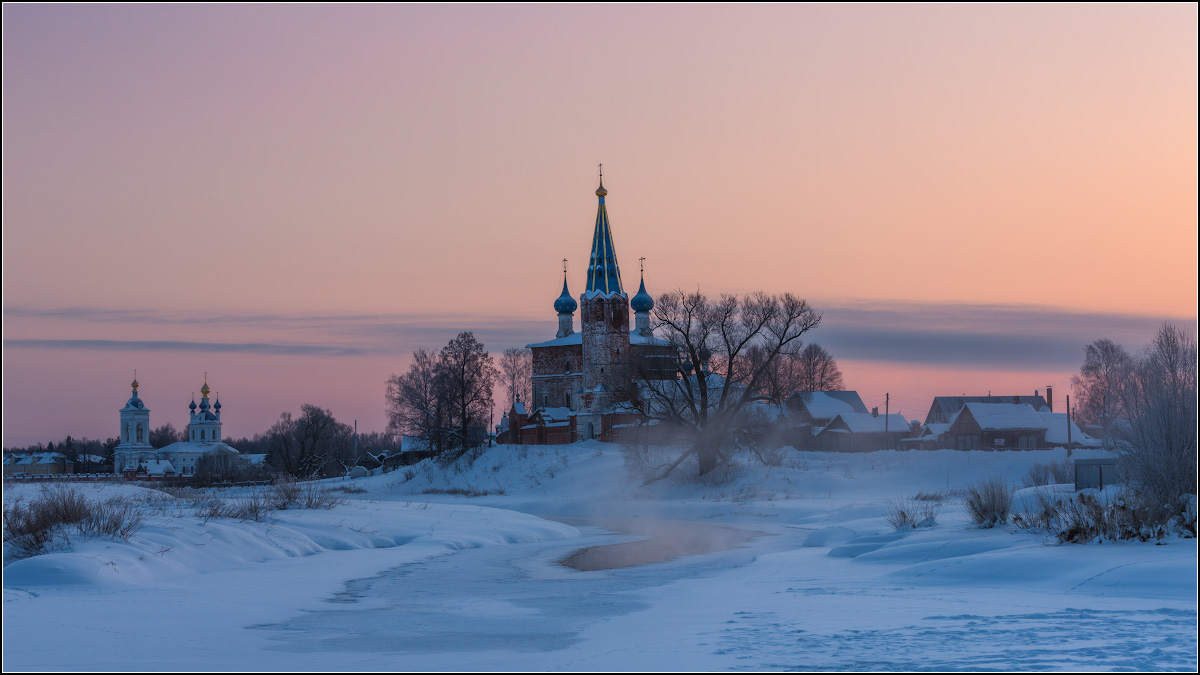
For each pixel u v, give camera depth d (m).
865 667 11.30
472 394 92.88
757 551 31.23
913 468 66.38
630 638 14.15
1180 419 29.95
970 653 12.04
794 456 72.50
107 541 24.66
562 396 108.31
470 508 47.50
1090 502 25.69
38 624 15.36
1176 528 23.55
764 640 13.31
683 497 63.66
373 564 26.88
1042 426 97.19
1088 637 13.03
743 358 66.88
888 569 23.02
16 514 25.12
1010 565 20.34
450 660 12.69
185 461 187.62
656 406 73.88
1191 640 12.73
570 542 35.34
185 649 13.66
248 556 26.98
